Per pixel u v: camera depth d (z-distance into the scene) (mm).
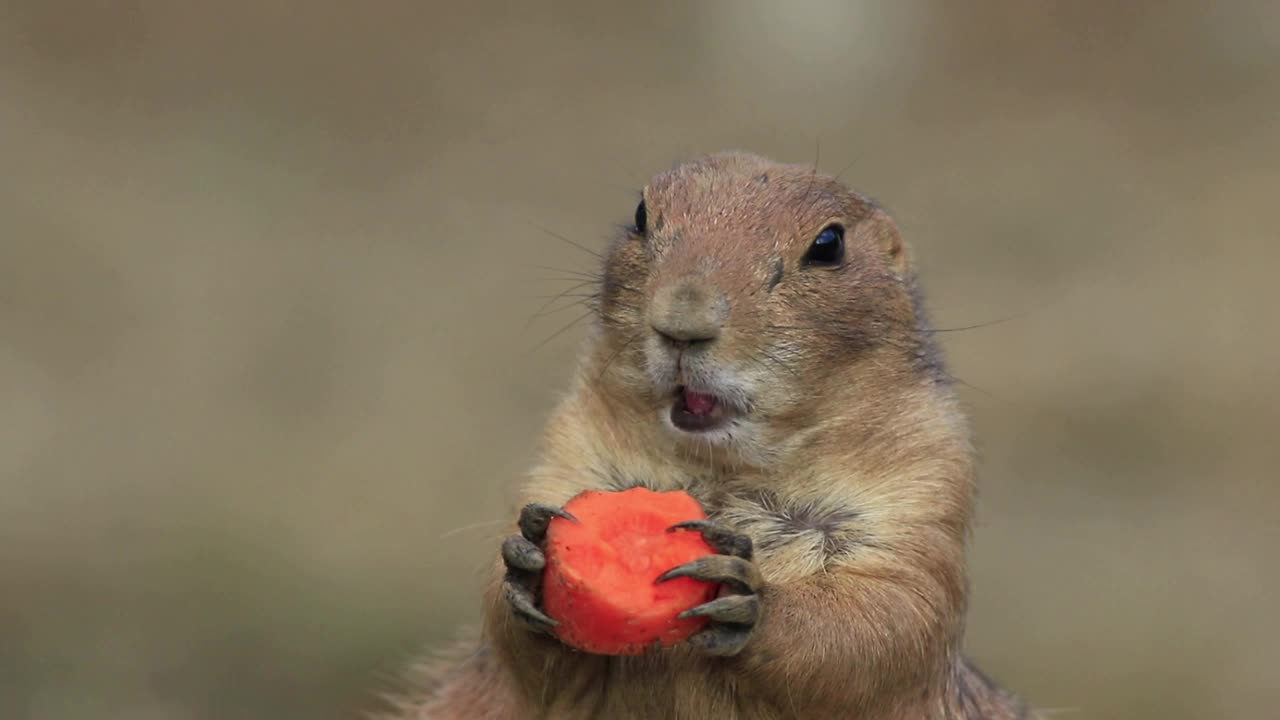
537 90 27328
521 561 5938
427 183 23672
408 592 13680
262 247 21312
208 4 29281
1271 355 19094
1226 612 13969
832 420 6941
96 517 14680
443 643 11820
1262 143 26312
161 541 14336
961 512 7000
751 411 6770
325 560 14164
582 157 24672
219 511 14875
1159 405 17812
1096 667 13008
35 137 24094
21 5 28344
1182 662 13070
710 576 5883
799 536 6738
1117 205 23672
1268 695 12688
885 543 6699
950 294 20516
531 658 6465
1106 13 30797
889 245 7570
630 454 7062
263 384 17719
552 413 7457
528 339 18578
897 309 7188
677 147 25000
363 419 16922
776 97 27516
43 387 17328
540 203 23062
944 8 30875
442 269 20797
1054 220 23062
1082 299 20531
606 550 5898
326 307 19625
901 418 7035
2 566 13680
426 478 15656
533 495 7102
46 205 21938
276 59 27625
